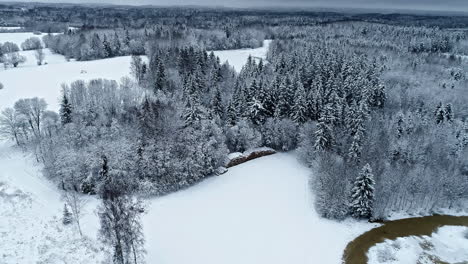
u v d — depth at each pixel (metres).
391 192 61.75
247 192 64.88
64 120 77.88
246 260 47.56
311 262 48.00
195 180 67.81
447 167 69.75
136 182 62.25
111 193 41.34
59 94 99.19
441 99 100.12
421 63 145.00
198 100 81.88
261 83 89.81
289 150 84.69
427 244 54.06
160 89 101.00
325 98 91.31
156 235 51.34
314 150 74.75
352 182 62.50
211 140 71.62
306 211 59.62
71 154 63.12
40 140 71.69
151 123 67.88
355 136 71.75
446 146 75.88
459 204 66.31
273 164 77.19
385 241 53.78
